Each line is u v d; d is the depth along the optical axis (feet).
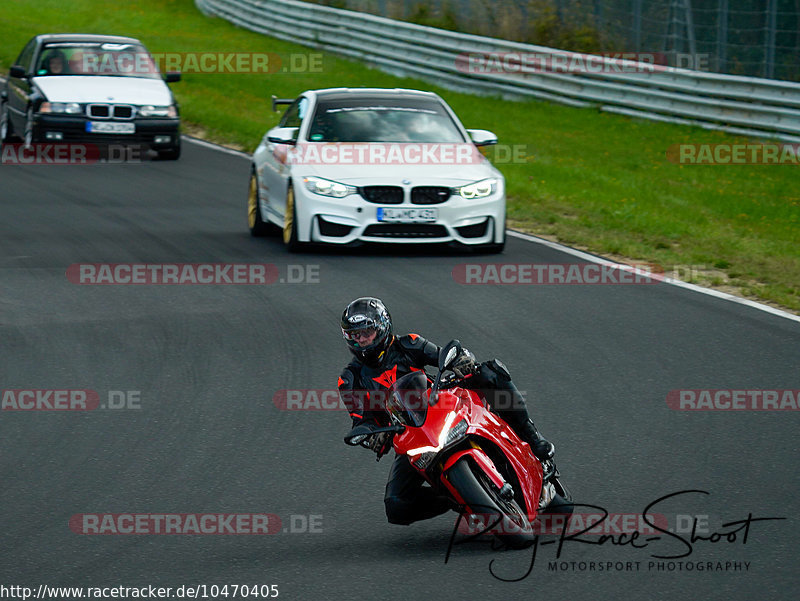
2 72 331.98
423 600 57.00
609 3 328.08
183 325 115.44
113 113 222.07
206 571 61.52
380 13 385.70
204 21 460.96
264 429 85.71
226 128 267.39
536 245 159.84
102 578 60.64
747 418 87.15
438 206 148.25
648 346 107.96
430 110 164.14
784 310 124.06
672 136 271.28
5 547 64.95
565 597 57.06
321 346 108.06
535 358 103.55
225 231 168.14
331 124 158.20
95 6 506.89
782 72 285.02
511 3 351.87
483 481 63.57
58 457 79.97
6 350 106.42
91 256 147.74
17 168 220.23
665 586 58.29
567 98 307.37
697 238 168.55
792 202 215.31
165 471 77.36
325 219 148.05
